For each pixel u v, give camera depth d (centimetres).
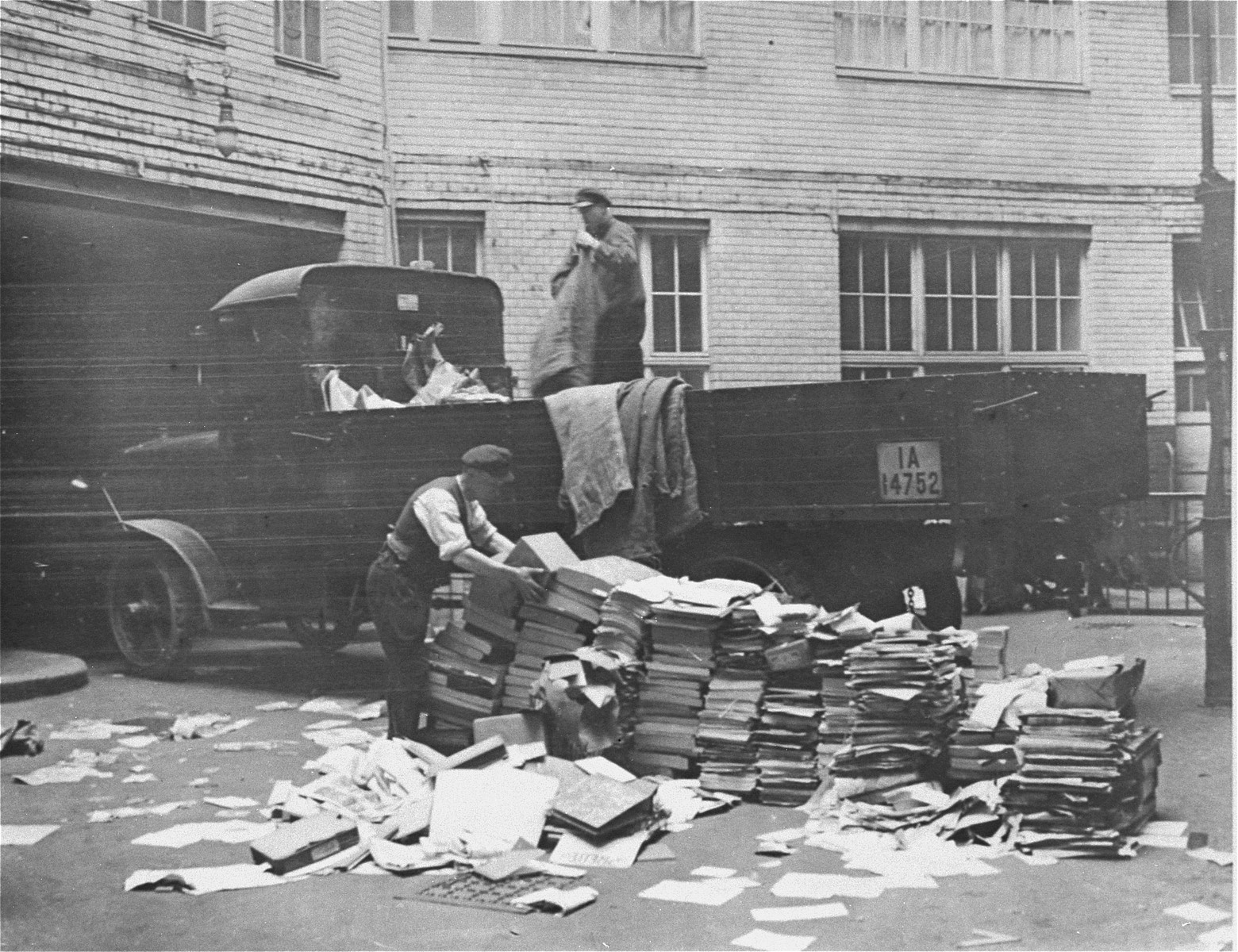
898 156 1126
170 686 823
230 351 836
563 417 674
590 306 793
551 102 1076
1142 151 1149
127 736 678
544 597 572
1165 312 1152
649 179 1090
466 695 584
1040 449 594
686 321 1107
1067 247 1159
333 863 445
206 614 825
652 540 651
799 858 439
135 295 940
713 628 530
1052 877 409
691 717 536
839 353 1118
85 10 865
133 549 855
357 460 766
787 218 1111
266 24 974
